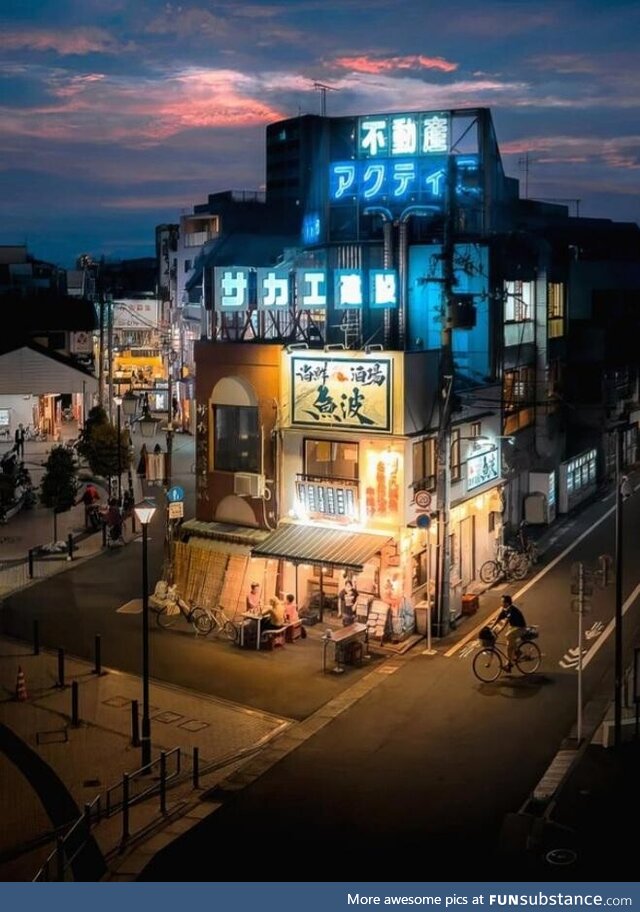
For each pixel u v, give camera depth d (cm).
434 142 4328
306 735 2544
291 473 3419
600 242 8056
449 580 3309
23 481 5462
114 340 10281
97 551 4428
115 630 3384
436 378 3381
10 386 6950
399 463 3219
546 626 3366
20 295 8838
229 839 2008
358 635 3100
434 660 3073
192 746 2492
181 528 3625
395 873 1842
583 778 2227
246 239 7781
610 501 5350
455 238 4075
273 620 3244
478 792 2192
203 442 3609
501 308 4169
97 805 2111
